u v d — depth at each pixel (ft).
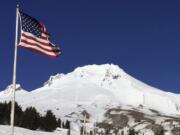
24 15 112.68
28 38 112.88
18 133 371.35
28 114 613.93
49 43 115.85
